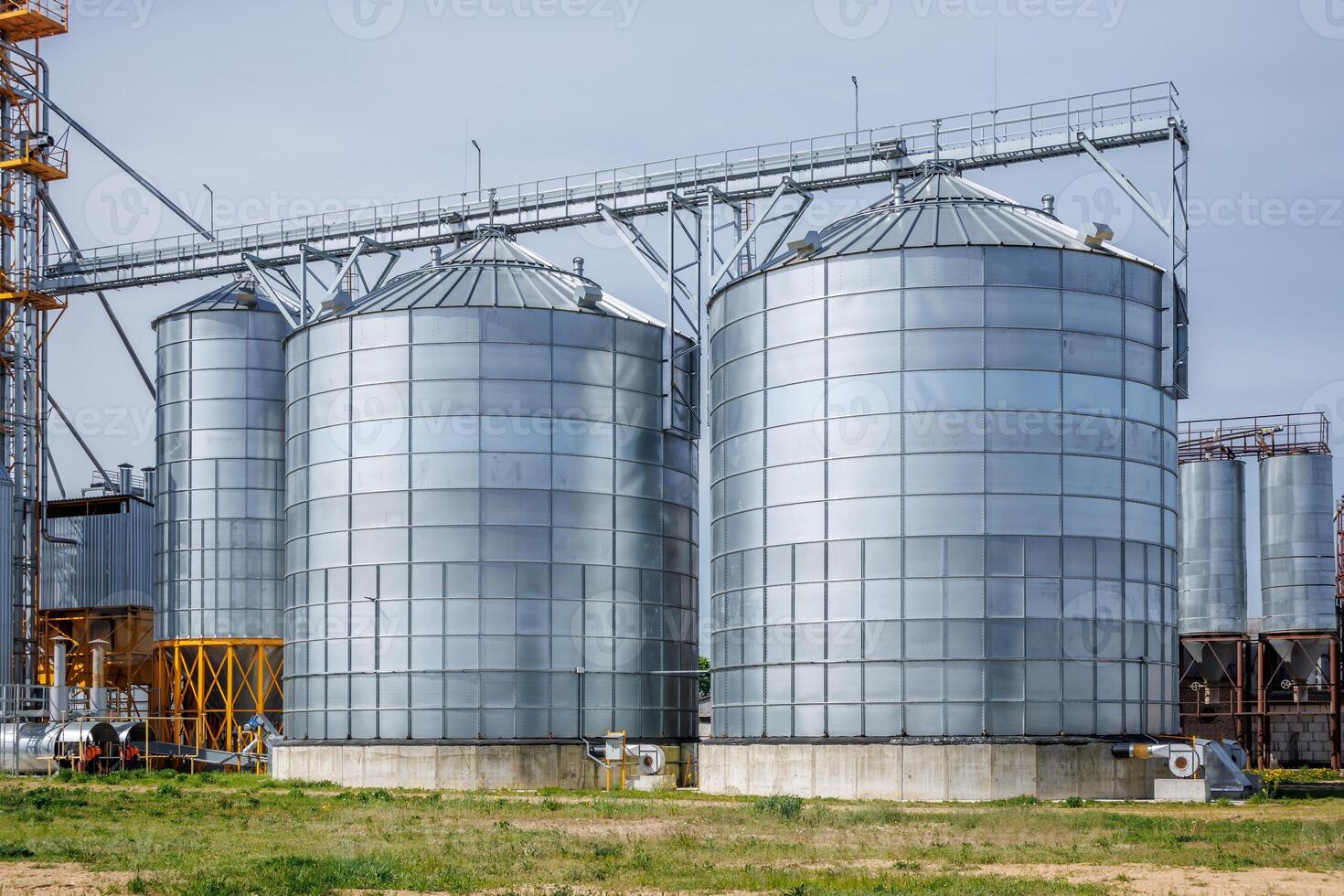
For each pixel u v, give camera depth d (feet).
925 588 207.41
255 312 317.22
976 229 217.56
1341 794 215.92
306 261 287.07
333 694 252.21
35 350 326.65
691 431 266.16
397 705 246.47
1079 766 203.92
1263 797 203.41
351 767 247.50
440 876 115.55
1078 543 208.74
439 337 250.57
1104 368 213.05
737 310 229.45
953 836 148.46
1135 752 203.62
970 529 207.21
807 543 214.90
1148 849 135.74
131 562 351.05
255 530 313.32
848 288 215.51
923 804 195.83
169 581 316.40
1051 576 207.10
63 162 327.26
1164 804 195.00
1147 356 217.77
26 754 265.54
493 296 254.68
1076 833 150.51
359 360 254.68
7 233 320.91
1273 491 305.73
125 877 117.39
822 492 214.48
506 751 242.78
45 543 357.20
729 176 261.24
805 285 219.41
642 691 254.06
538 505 248.93
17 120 323.78
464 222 287.48
